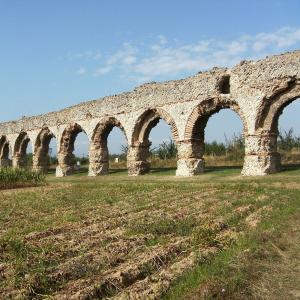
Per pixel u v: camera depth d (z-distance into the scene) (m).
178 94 33.78
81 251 10.27
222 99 30.80
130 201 19.42
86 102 42.97
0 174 31.47
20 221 15.35
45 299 7.53
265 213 14.12
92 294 7.74
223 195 19.86
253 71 29.03
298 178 24.80
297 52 27.17
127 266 9.04
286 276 8.38
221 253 9.57
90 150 41.88
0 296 7.57
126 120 38.09
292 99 27.72
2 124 58.41
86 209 17.44
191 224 12.93
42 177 34.03
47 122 48.78
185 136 33.06
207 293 7.30
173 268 8.73
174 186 25.23
